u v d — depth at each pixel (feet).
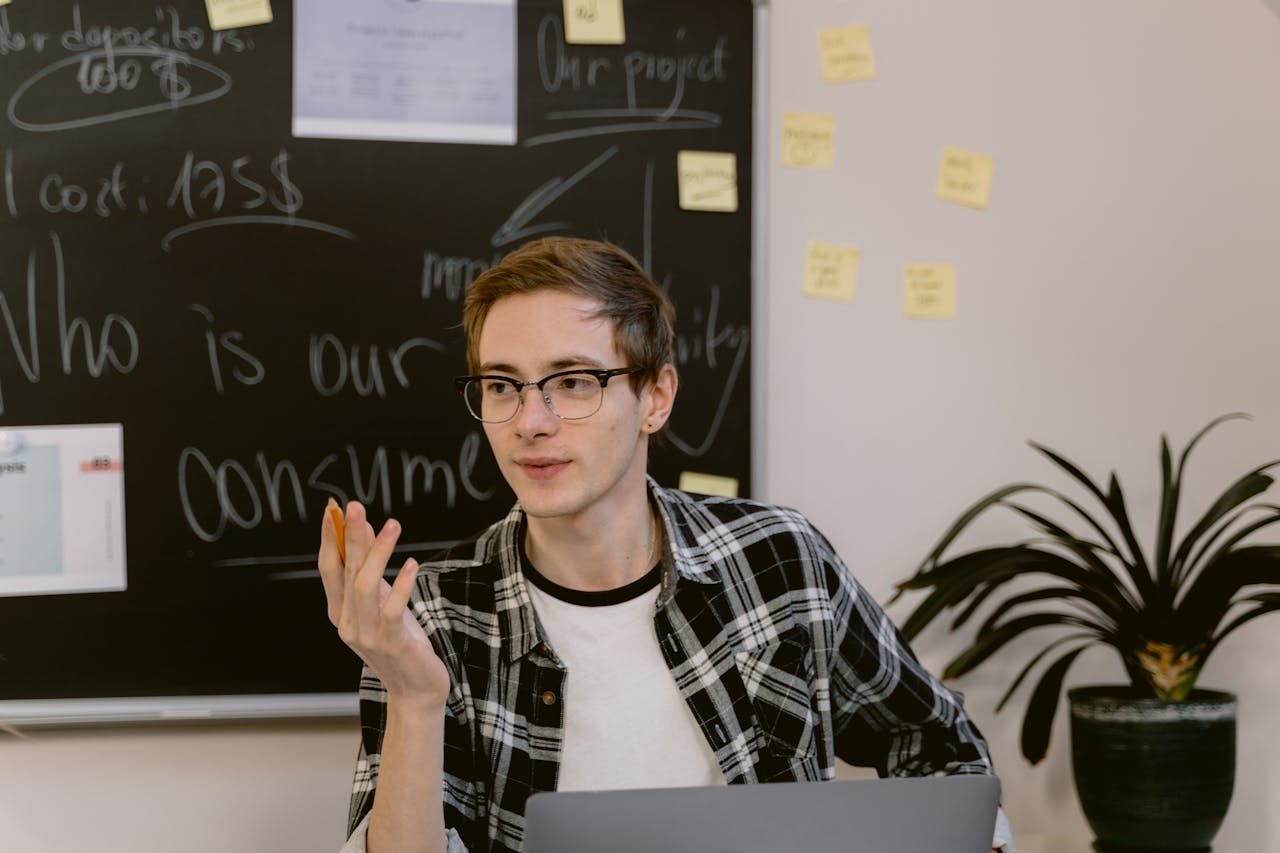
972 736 4.47
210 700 5.65
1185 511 6.40
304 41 5.82
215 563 5.69
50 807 5.64
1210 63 6.38
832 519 6.20
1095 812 5.49
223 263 5.74
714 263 6.06
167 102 5.73
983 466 6.31
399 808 3.31
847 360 6.22
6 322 5.59
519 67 5.98
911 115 6.30
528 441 3.59
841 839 2.75
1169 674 5.58
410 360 5.86
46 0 5.66
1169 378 6.42
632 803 2.68
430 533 5.84
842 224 6.23
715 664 4.10
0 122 5.61
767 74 6.13
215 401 5.72
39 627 5.56
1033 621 5.67
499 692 4.04
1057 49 6.39
